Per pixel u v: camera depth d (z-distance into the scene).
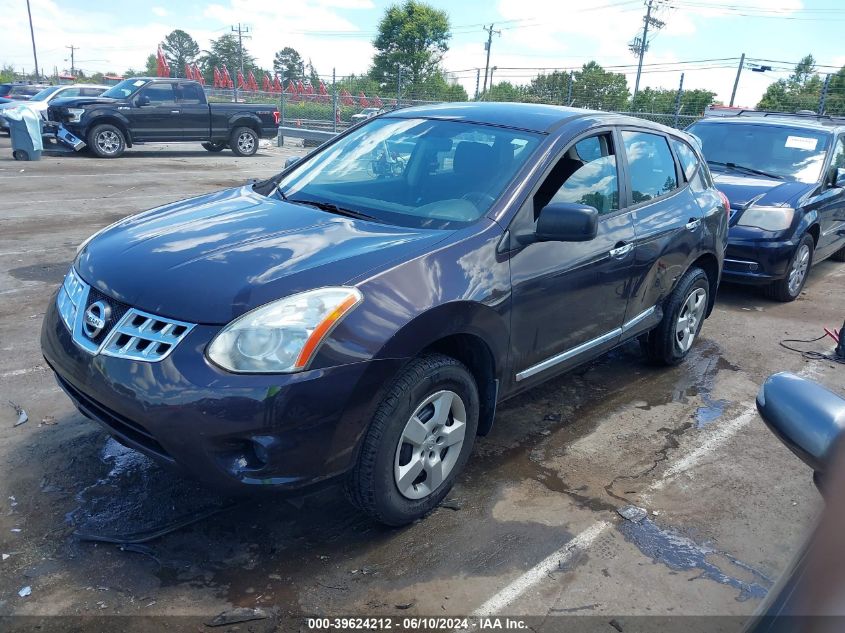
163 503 3.11
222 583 2.64
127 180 13.25
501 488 3.40
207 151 20.64
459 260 2.99
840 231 8.05
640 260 4.15
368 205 3.50
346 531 2.99
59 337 2.89
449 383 2.97
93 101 16.53
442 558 2.85
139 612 2.48
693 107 19.83
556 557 2.90
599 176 3.92
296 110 30.36
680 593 2.73
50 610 2.47
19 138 15.36
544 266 3.37
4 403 4.00
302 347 2.48
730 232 6.71
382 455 2.74
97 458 3.45
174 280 2.69
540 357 3.54
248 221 3.28
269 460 2.48
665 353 4.91
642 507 3.30
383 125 4.24
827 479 1.46
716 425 4.23
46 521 2.95
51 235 8.28
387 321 2.65
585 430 4.07
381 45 55.78
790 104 21.06
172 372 2.46
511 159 3.55
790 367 5.29
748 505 3.37
